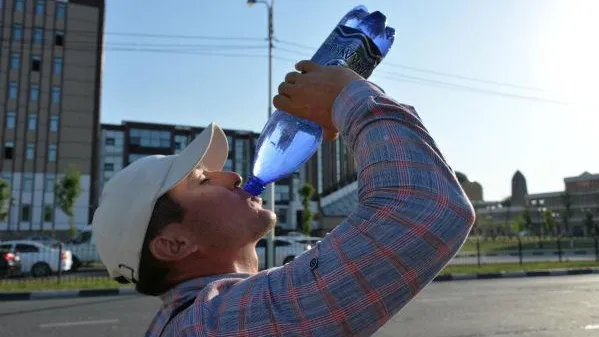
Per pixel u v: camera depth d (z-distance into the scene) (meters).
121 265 0.99
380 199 0.74
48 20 48.06
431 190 0.73
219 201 0.97
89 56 49.06
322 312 0.73
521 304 8.79
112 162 57.22
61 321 7.58
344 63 1.12
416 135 0.77
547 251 29.53
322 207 62.34
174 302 0.93
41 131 46.78
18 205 45.22
